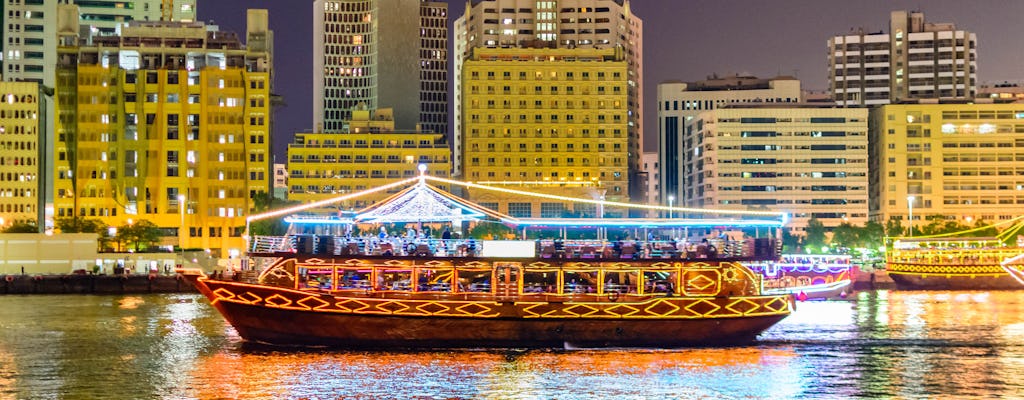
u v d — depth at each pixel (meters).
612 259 92.44
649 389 77.69
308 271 96.56
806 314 128.75
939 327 113.19
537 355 89.94
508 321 92.19
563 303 92.38
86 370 86.44
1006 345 99.06
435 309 91.62
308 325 92.06
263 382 79.62
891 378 82.69
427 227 191.75
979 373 84.94
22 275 187.88
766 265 132.50
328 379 80.19
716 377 82.19
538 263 92.44
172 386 79.25
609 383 79.31
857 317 124.50
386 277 94.88
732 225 95.06
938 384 80.62
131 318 127.50
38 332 111.31
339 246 91.62
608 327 93.19
